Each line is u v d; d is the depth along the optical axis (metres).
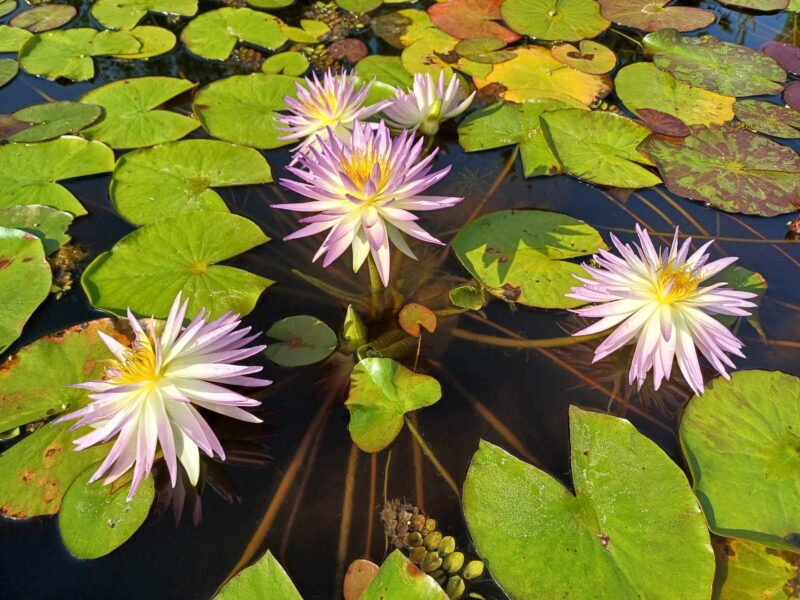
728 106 2.37
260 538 1.19
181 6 2.96
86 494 1.20
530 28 2.78
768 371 1.43
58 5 3.00
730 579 1.11
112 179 1.93
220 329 1.31
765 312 1.65
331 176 1.50
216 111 2.26
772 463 1.25
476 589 1.11
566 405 1.44
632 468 1.24
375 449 1.32
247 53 2.71
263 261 1.78
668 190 2.05
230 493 1.26
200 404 1.28
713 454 1.27
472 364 1.53
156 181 1.94
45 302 1.62
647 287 1.46
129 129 2.18
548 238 1.78
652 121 2.24
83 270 1.70
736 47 2.68
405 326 1.60
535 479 1.24
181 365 1.27
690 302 1.44
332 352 1.52
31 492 1.20
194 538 1.18
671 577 1.09
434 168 2.16
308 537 1.19
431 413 1.42
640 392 1.47
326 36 2.80
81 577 1.12
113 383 1.22
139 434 1.19
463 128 2.26
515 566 1.12
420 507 1.24
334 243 1.45
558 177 2.10
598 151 2.14
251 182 1.96
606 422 1.32
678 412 1.42
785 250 1.85
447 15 2.89
